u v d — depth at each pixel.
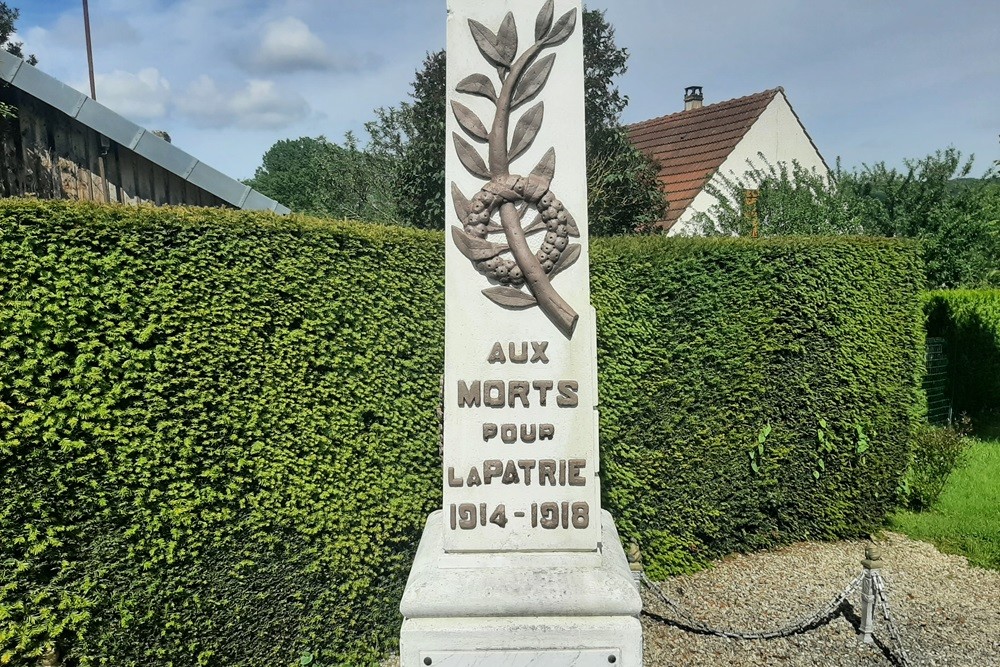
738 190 13.23
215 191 7.36
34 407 4.23
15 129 6.97
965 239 14.13
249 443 4.74
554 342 3.35
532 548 3.36
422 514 5.23
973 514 8.04
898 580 6.43
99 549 4.38
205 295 4.60
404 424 5.20
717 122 16.73
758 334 6.80
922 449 8.38
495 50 3.32
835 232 11.88
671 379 6.43
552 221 3.31
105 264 4.35
